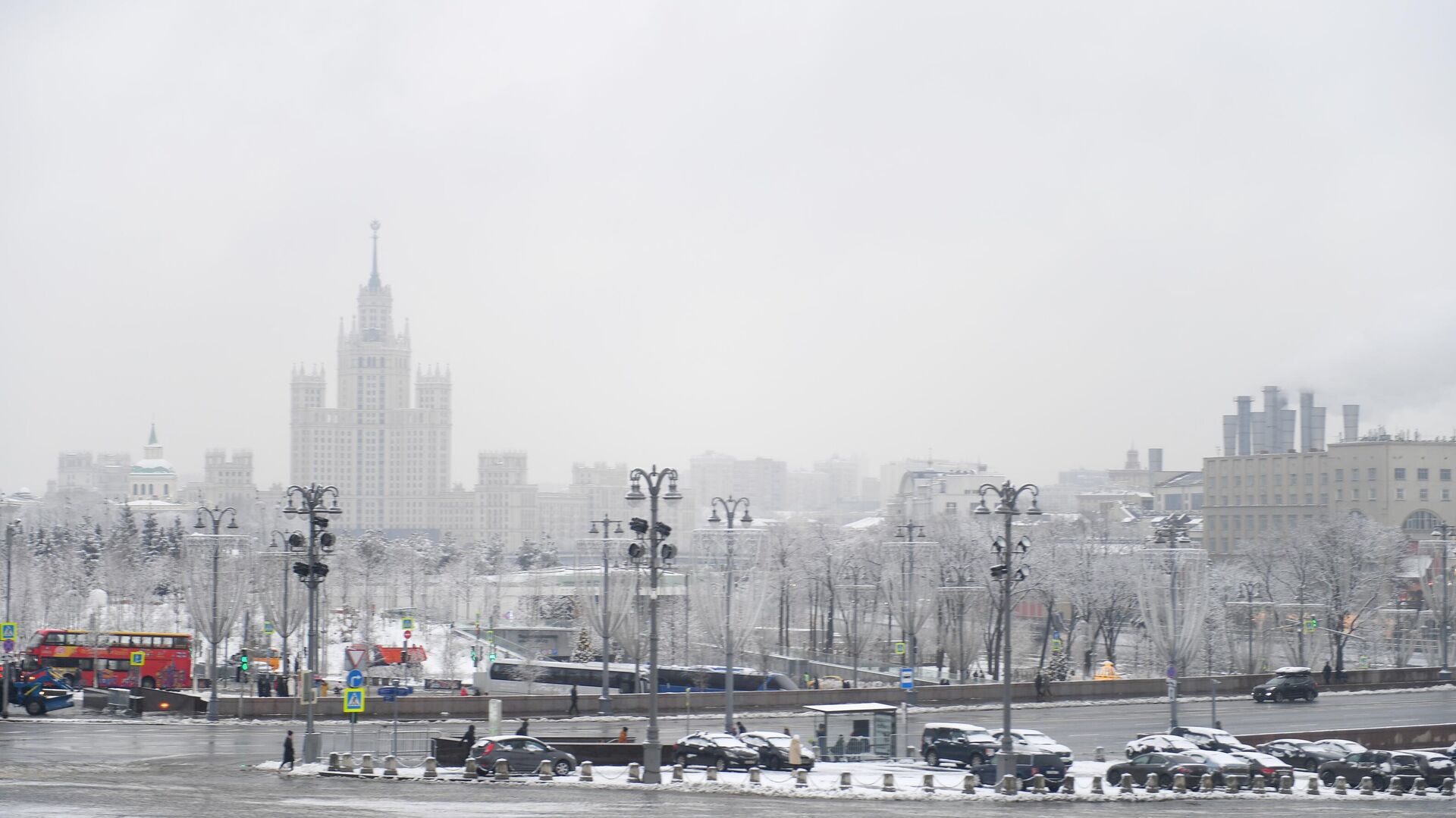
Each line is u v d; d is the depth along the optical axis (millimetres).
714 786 64500
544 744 70000
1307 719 98250
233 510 122875
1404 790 69938
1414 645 180750
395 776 67125
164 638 115688
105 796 57906
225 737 83562
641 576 121938
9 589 120125
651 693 66625
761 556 121750
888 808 59344
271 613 148500
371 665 135625
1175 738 74562
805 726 92688
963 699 108438
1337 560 165625
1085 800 63750
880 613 186500
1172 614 116562
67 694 98812
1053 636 176500
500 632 155125
